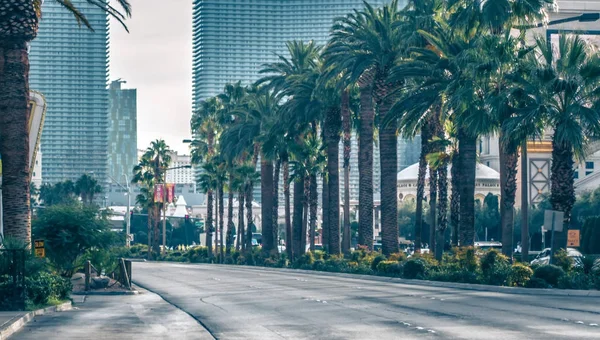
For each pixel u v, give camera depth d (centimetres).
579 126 4594
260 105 10156
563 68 4753
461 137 5453
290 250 9756
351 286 4669
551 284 4091
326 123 8138
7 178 3534
